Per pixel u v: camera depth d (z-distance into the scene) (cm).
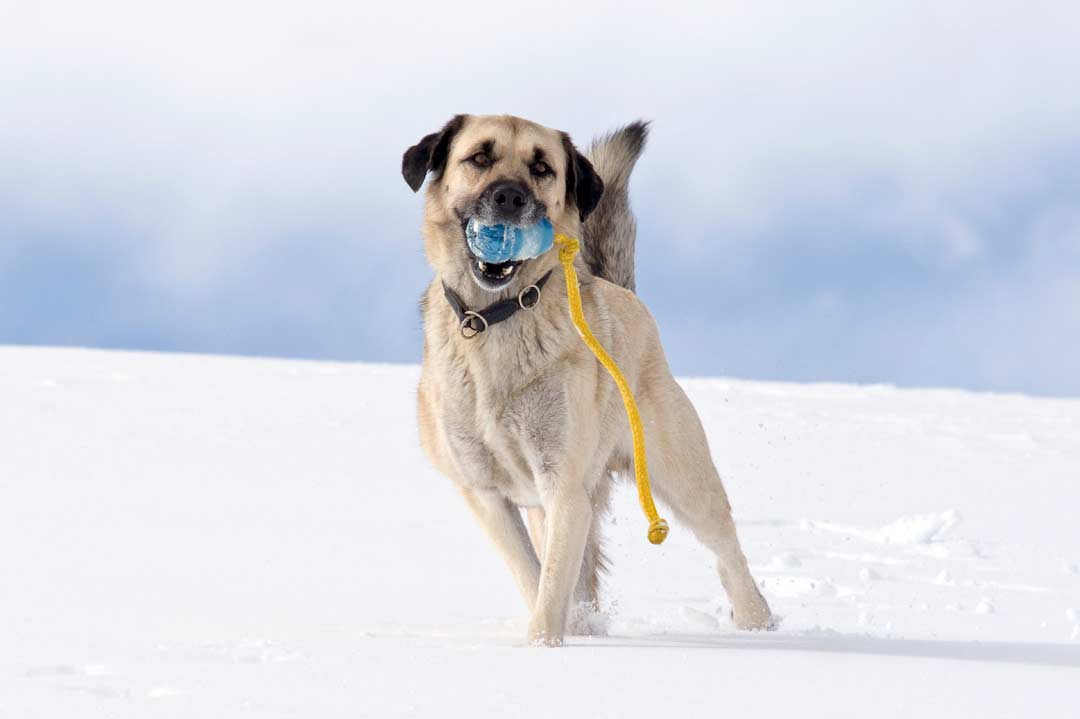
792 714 510
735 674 600
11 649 715
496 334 859
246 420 2488
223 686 573
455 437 885
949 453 2298
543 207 855
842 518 1652
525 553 923
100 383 3016
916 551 1428
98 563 1184
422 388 938
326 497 1697
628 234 1135
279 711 518
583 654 669
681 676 593
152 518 1489
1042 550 1437
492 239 830
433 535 1433
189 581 1098
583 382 867
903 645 799
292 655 675
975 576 1262
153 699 548
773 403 3012
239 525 1457
